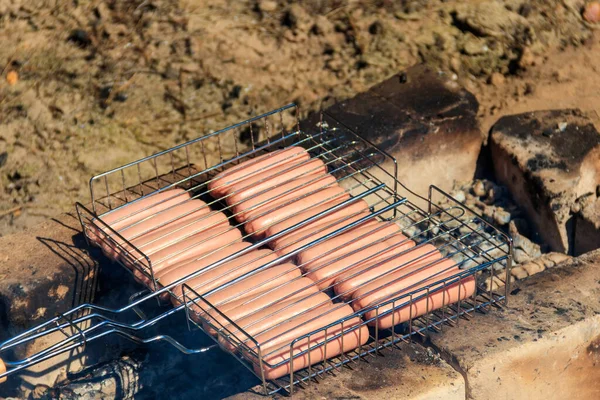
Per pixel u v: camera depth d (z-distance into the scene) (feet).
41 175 24.04
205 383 20.13
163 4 28.02
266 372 16.62
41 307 19.36
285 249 18.85
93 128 25.12
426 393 16.92
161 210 19.80
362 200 20.08
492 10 28.17
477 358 17.30
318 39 27.43
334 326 17.16
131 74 26.40
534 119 23.98
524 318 18.34
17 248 20.08
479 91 26.30
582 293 18.93
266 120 23.29
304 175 20.59
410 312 17.53
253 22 27.73
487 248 22.15
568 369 18.51
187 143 21.52
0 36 27.04
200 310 17.58
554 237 22.20
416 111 23.62
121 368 20.38
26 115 25.23
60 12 27.63
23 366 17.21
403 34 27.53
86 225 20.22
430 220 20.24
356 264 18.38
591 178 22.82
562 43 27.71
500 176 23.88
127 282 20.42
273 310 17.44
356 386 17.01
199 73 26.53
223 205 21.13
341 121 23.45
